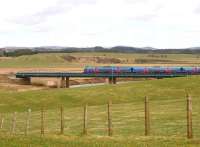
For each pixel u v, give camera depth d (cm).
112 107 6894
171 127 4059
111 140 3089
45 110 7212
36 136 3444
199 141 2864
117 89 8906
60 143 2895
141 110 6194
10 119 5966
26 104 7912
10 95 8562
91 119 5447
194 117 4781
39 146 2748
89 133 3956
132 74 15288
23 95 8538
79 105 7862
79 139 3172
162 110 5850
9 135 3569
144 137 3219
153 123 4491
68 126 4819
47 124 5200
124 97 8325
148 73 15012
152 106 6488
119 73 15488
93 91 8800
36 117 6153
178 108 5981
